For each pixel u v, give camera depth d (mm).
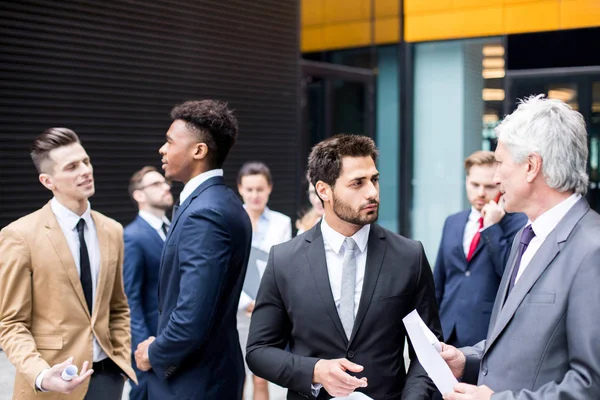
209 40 8461
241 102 8898
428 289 2389
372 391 2258
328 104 9930
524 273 1871
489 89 8258
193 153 2576
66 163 2736
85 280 2807
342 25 9773
